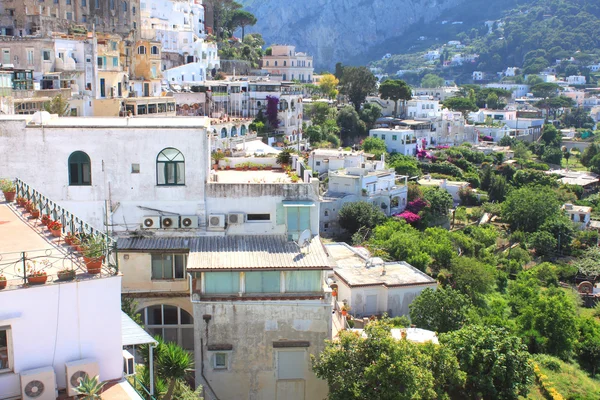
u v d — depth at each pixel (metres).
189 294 33.50
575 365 60.25
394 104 178.50
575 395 51.56
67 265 21.39
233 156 42.84
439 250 81.25
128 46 106.44
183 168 33.88
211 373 31.25
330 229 97.00
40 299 19.41
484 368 40.50
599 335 65.69
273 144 117.00
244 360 31.33
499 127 199.50
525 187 128.75
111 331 20.58
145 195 33.81
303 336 31.45
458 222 114.75
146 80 104.62
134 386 23.91
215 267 30.58
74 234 23.66
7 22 101.06
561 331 62.06
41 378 19.09
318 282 31.52
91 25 115.25
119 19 124.00
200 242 33.28
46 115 34.78
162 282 33.62
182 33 142.25
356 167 105.38
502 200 132.25
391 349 30.19
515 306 74.81
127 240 33.56
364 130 159.00
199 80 135.75
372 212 95.88
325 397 31.89
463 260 78.31
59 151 33.28
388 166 123.31
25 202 28.48
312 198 34.12
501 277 83.75
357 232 91.19
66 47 83.06
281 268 30.89
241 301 30.94
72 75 81.81
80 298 20.02
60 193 33.47
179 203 33.91
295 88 142.75
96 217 33.69
